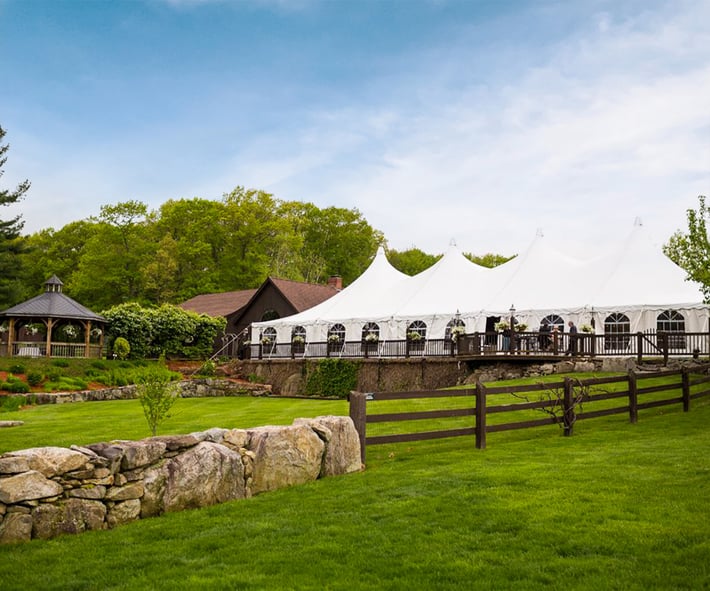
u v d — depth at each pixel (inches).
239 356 1588.3
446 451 456.8
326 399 1070.4
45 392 1042.7
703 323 1034.1
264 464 350.0
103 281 2337.6
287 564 240.2
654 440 474.6
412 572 229.8
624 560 234.7
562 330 1136.8
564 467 383.9
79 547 259.1
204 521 293.6
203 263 2472.9
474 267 1422.2
